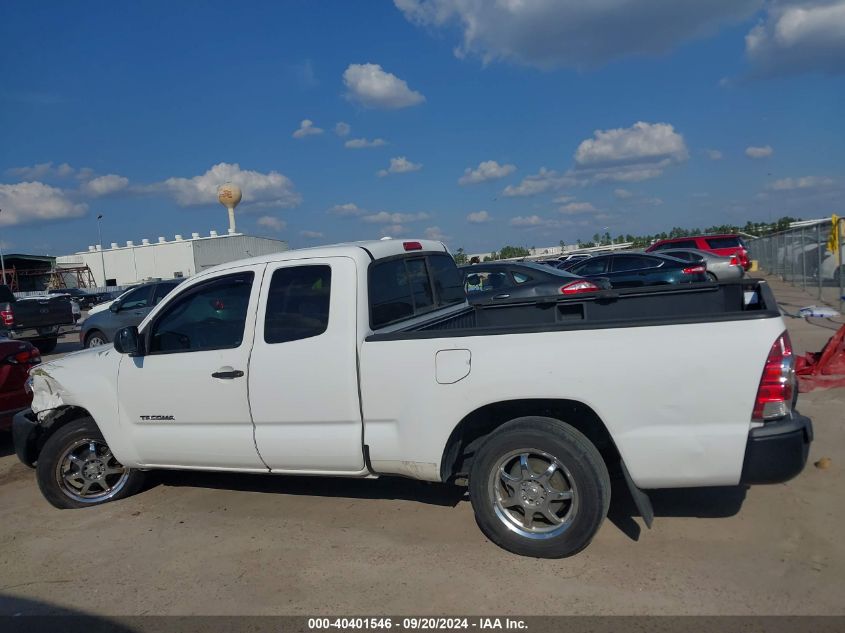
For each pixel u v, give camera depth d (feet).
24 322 60.03
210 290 16.60
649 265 50.98
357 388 14.64
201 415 16.38
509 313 19.71
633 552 13.70
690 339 12.33
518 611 11.88
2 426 23.62
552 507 13.62
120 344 16.83
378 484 18.66
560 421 13.51
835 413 22.16
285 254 15.97
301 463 15.47
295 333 15.31
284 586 13.34
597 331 12.90
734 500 15.87
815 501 15.56
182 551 15.26
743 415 12.14
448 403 13.79
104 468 18.66
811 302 56.95
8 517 18.34
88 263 199.11
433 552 14.32
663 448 12.48
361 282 15.03
